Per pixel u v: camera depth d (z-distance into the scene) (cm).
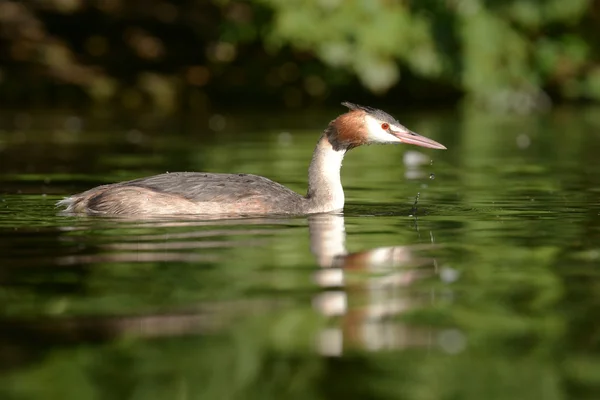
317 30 3156
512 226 1230
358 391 676
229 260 1020
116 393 665
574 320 820
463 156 2139
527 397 661
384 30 3141
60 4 3794
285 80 3747
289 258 1032
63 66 3819
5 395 661
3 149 2227
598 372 707
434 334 784
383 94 3772
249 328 794
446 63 3200
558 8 3278
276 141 2428
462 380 692
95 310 838
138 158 2045
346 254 1055
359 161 2083
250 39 3300
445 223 1257
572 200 1463
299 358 730
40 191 1557
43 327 794
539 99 3631
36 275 952
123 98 3772
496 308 854
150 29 3869
